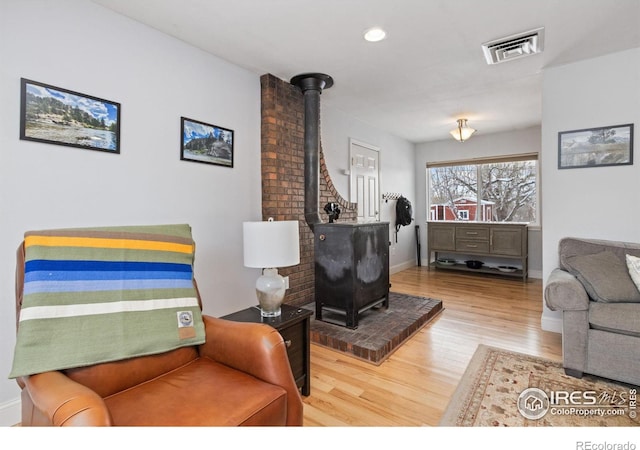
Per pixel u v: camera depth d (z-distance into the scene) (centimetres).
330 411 177
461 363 230
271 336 129
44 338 112
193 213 247
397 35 234
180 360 140
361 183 464
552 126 287
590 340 200
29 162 169
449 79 315
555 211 287
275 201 304
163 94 227
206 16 208
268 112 300
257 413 108
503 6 200
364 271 288
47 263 122
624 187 260
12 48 163
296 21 215
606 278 212
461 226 546
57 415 83
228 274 273
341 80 317
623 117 259
